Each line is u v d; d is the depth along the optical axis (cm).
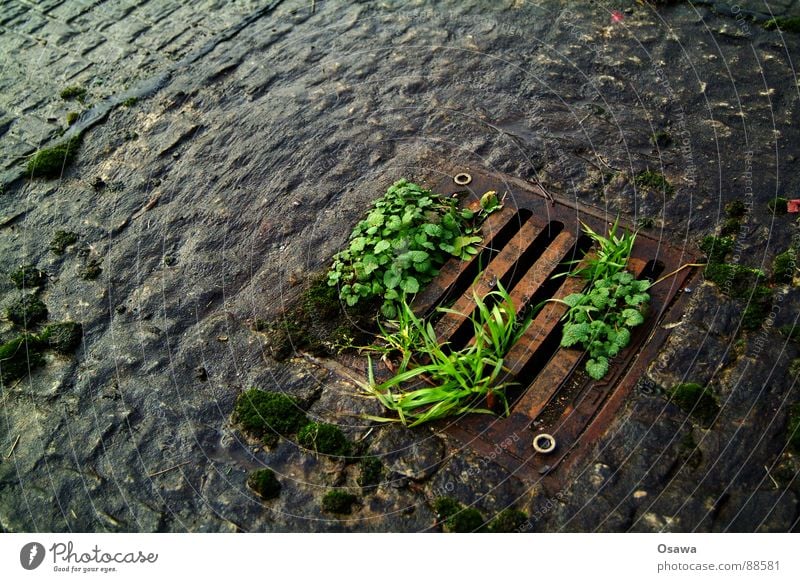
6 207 181
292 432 138
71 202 180
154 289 161
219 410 143
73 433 143
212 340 152
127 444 140
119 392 147
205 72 203
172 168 183
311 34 210
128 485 136
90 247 171
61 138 193
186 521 131
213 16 220
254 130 188
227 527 130
